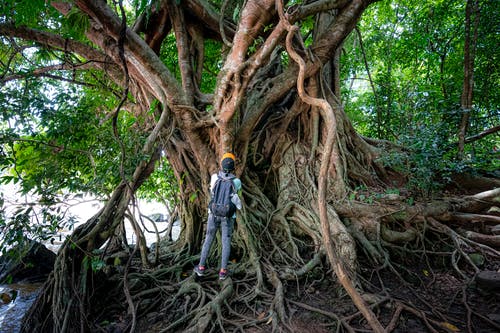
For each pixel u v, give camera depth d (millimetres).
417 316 3098
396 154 5266
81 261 3910
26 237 3473
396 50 8398
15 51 5078
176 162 5848
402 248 4578
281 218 5070
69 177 3895
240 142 5176
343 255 4031
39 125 4168
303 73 2836
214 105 4500
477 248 4461
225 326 3119
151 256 5449
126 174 4180
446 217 4848
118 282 4230
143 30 5680
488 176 5965
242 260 4543
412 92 7492
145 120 5797
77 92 5086
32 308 3615
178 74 6984
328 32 4840
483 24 6434
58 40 4832
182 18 5160
